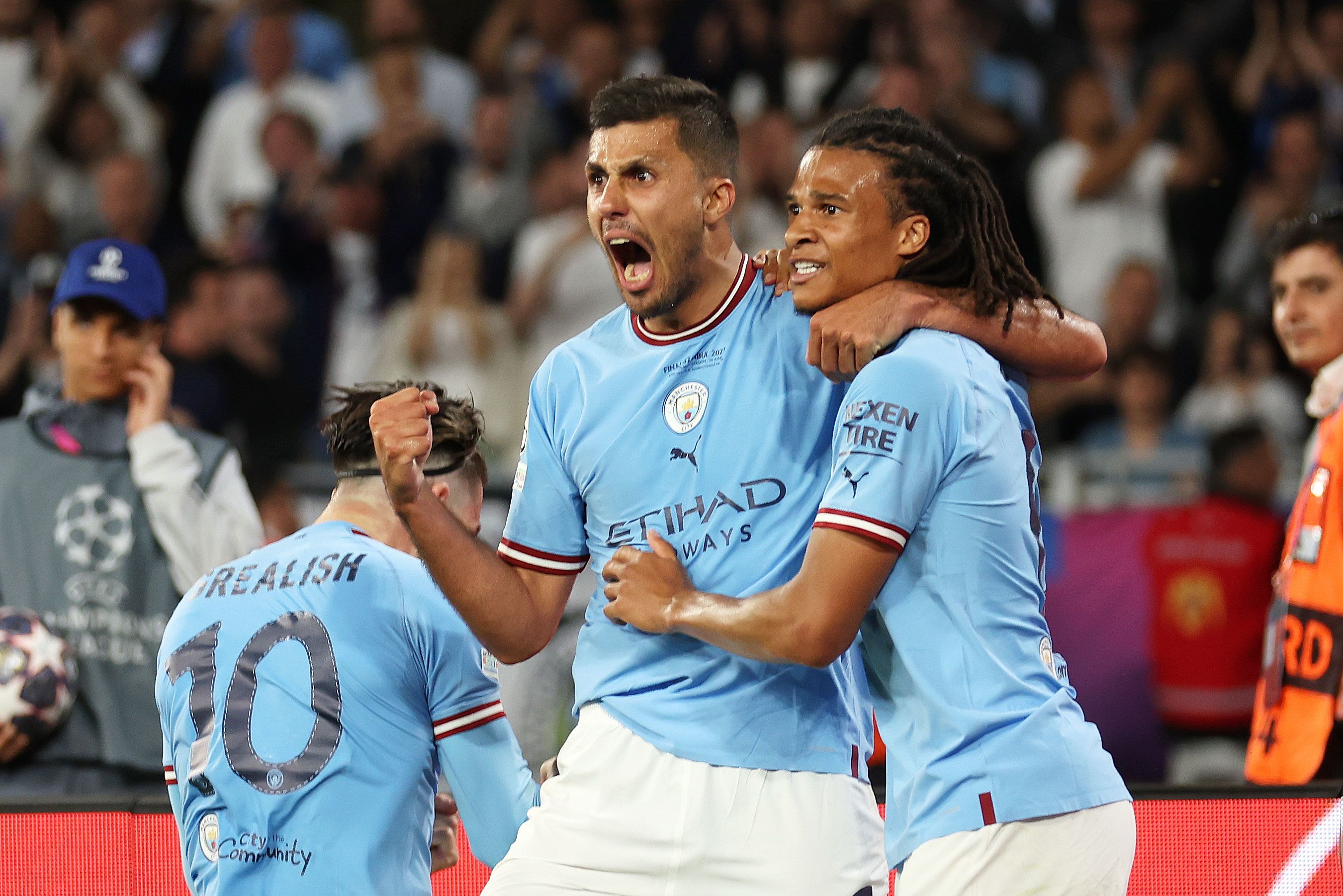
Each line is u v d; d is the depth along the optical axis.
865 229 7.59
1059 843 6.99
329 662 7.95
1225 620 16.94
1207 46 25.58
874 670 7.71
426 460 8.30
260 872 7.82
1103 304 23.66
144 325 12.12
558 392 8.27
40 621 11.50
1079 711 7.48
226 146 26.27
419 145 24.92
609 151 7.75
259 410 22.08
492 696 8.27
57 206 25.86
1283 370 22.28
